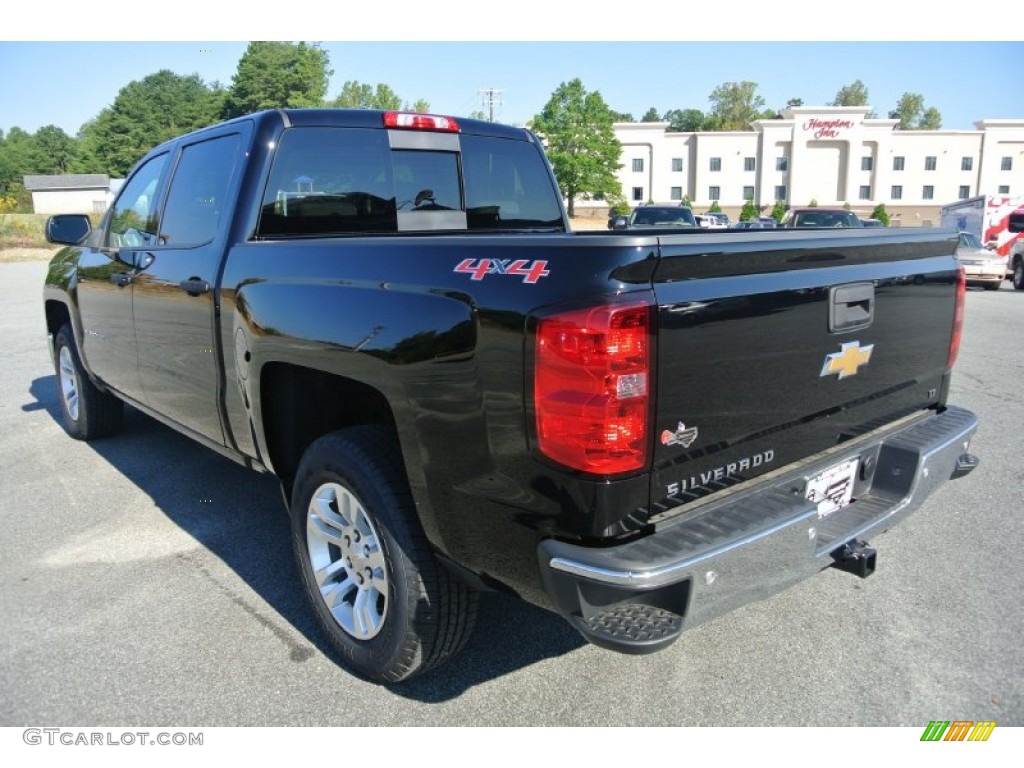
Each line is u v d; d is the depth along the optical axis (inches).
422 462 92.4
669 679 110.6
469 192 160.9
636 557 77.9
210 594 135.2
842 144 2758.4
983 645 117.9
